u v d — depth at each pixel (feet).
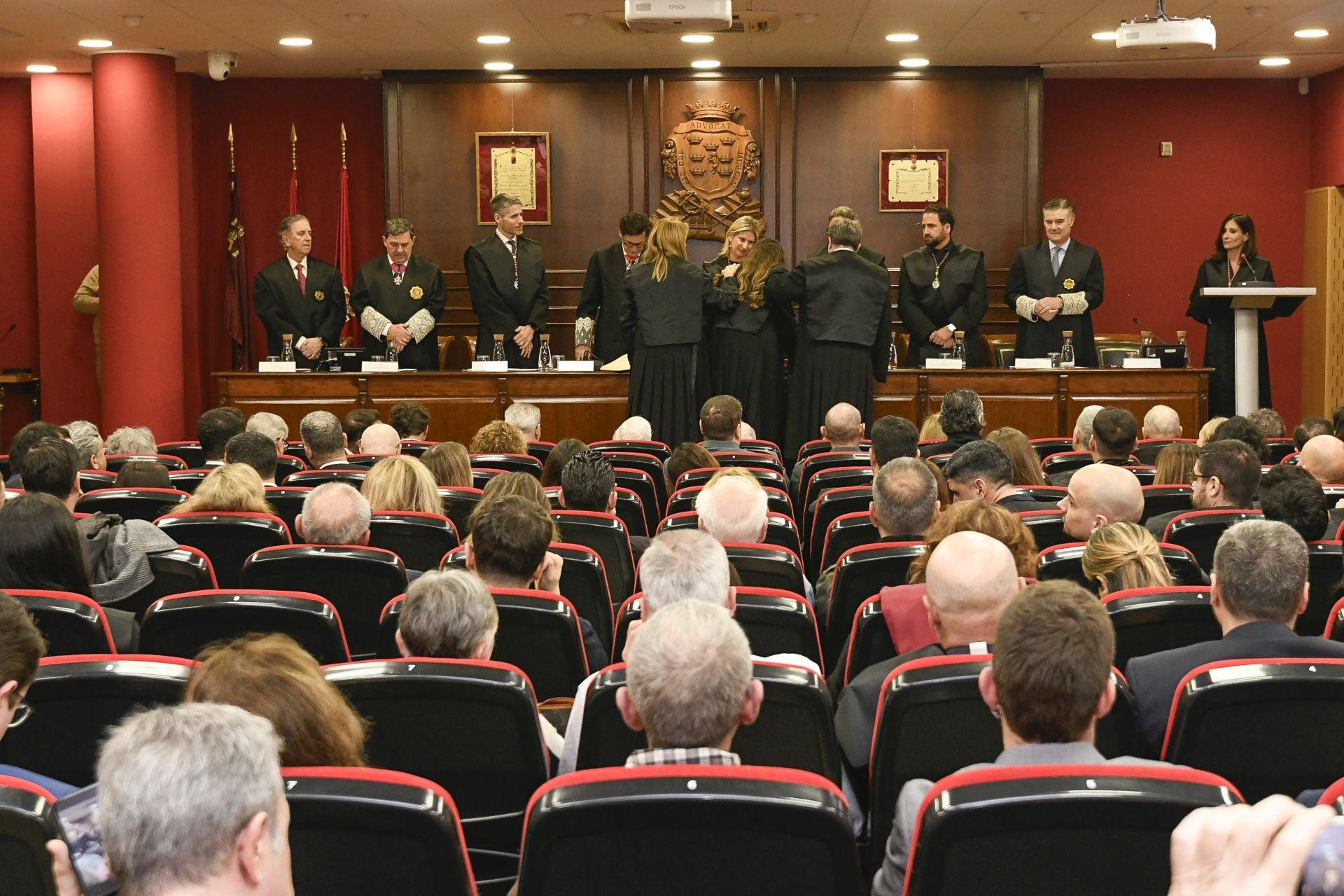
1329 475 16.01
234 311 38.86
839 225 27.68
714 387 28.58
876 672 8.49
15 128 39.04
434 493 14.07
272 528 12.63
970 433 18.98
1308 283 40.86
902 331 38.34
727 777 5.27
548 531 10.68
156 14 30.86
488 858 7.84
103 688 7.71
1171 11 31.35
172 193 35.35
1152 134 40.73
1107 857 5.22
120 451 20.99
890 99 37.93
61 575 10.82
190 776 3.94
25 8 30.22
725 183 37.93
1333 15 31.83
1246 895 2.19
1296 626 12.01
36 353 39.55
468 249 32.76
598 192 38.22
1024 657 6.11
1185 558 10.98
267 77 39.34
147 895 3.96
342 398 29.40
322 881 5.59
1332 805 4.78
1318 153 40.34
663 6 23.85
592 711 7.76
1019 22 32.27
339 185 39.78
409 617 8.18
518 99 38.06
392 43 34.40
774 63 37.35
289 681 6.07
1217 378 32.99
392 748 7.59
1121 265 41.09
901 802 6.36
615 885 5.34
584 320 32.73
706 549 9.07
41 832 5.21
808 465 19.24
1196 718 7.13
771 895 5.33
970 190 38.06
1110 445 18.28
